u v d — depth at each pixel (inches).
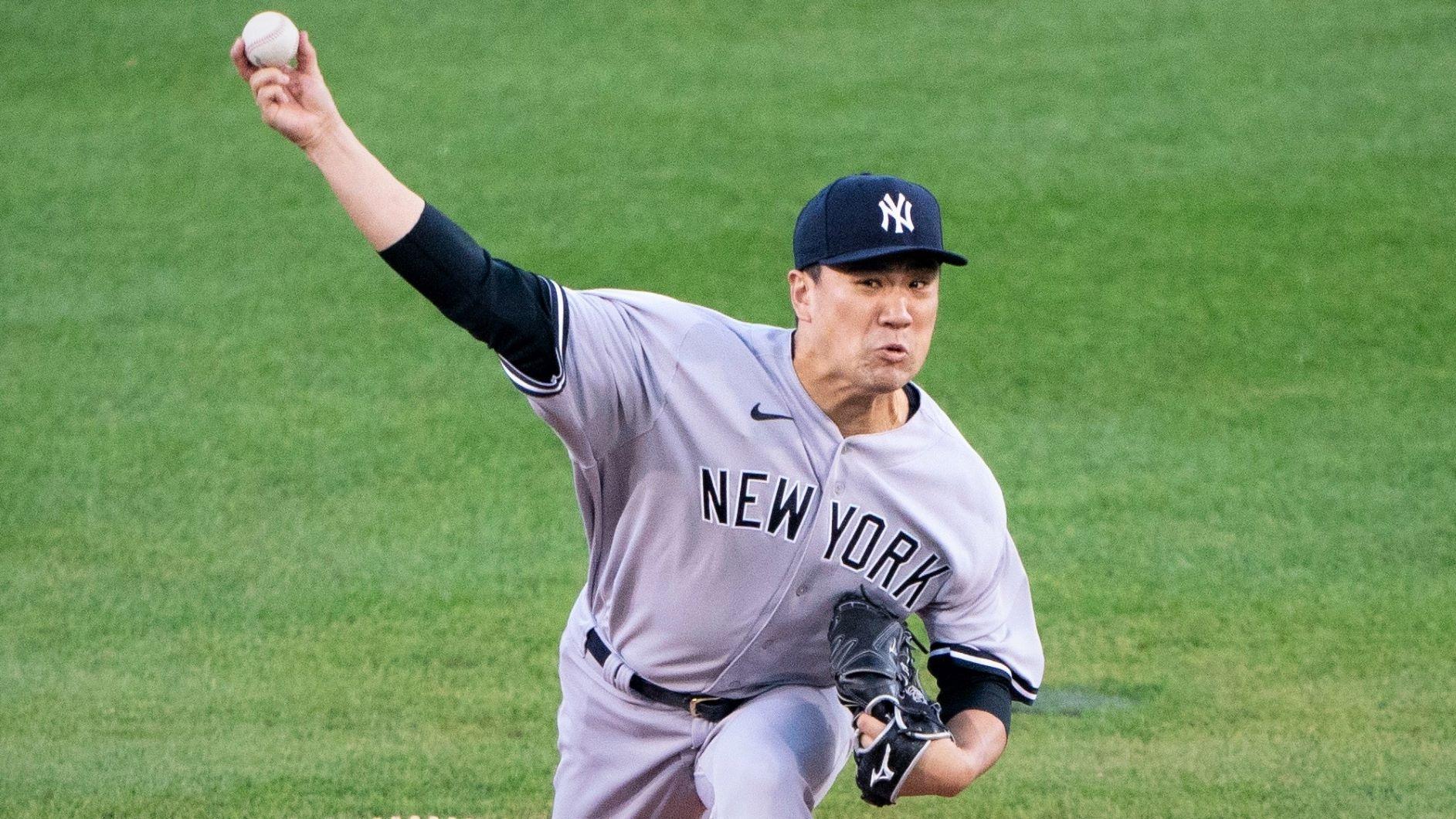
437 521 1043.9
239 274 1444.4
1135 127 1702.8
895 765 456.8
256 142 1721.2
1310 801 705.0
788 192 1577.3
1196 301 1354.6
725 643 500.7
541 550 1005.8
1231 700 814.5
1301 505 1046.4
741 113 1759.4
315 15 2028.8
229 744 767.1
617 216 1535.4
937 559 492.4
